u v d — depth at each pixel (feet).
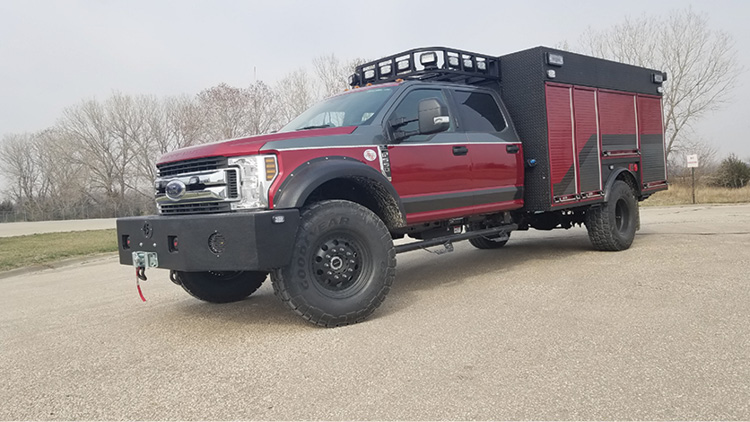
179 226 13.25
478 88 20.29
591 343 11.27
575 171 21.77
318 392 9.37
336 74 96.63
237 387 9.84
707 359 10.08
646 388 8.90
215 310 16.79
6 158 197.36
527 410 8.26
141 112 159.84
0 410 9.40
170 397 9.55
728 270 17.97
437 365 10.39
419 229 18.02
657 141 27.43
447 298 16.33
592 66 23.09
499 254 25.80
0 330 15.87
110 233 64.54
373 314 14.85
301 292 13.09
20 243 53.36
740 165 90.27
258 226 12.34
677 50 118.21
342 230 13.85
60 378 10.97
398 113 16.80
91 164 161.58
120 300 19.75
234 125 98.89
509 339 11.79
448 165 17.56
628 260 21.16
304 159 13.80
